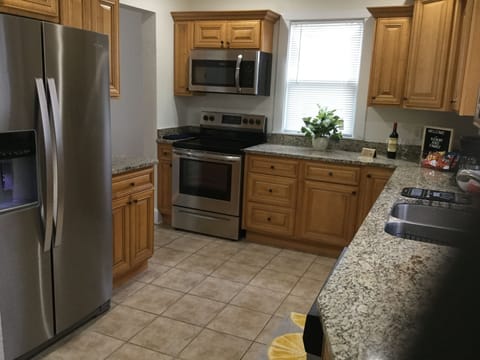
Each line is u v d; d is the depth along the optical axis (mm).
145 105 4359
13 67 1857
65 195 2230
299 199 3807
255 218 4004
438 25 3102
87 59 2256
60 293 2291
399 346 856
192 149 4094
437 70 3139
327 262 3676
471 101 2391
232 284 3180
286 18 4156
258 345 2420
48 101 2027
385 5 3783
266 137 4438
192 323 2623
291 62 4262
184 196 4238
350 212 3646
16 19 1851
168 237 4145
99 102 2391
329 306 1045
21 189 2021
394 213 2125
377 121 3971
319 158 3652
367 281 1196
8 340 2025
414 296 1102
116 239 2844
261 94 4168
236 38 4062
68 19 2359
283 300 2961
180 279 3225
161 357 2273
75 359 2219
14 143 1927
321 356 1296
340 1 3926
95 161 2418
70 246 2312
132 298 2900
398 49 3529
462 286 373
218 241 4086
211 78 4203
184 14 4215
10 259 1975
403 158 3820
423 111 3773
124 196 2857
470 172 2395
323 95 4191
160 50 4242
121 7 3822
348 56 4023
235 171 3947
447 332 384
